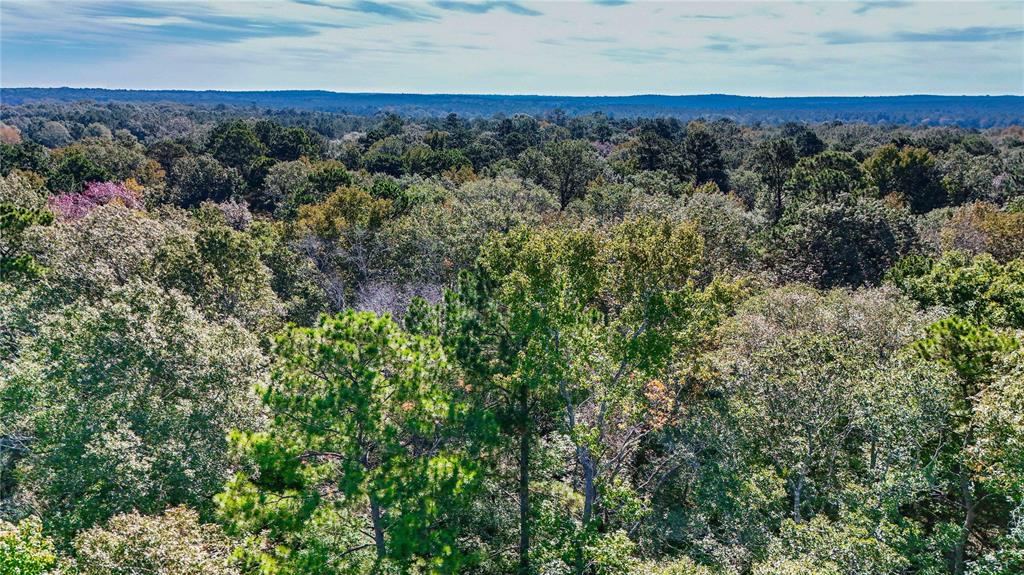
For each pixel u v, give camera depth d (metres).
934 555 18.89
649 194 70.75
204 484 21.12
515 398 22.12
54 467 20.42
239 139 106.25
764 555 19.94
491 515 22.34
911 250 47.94
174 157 106.50
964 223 50.94
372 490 15.27
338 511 16.56
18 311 28.70
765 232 54.06
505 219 48.50
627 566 19.28
